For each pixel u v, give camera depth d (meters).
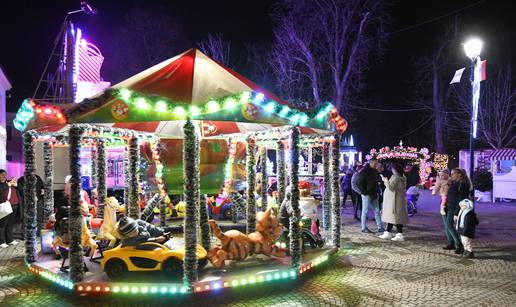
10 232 10.73
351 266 8.10
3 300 6.30
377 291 6.62
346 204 19.77
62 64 15.39
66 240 6.98
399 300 6.21
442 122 33.53
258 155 13.16
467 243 8.83
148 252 6.49
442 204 9.66
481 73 12.01
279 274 6.78
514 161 23.56
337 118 8.28
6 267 8.24
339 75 28.50
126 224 6.58
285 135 9.05
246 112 6.13
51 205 9.99
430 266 8.13
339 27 28.73
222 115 6.01
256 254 7.36
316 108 6.90
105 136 8.63
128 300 6.11
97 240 8.14
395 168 10.57
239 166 9.55
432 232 11.85
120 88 5.80
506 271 7.78
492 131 30.23
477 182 22.31
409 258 8.75
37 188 11.66
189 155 6.07
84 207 7.57
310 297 6.31
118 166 16.73
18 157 27.70
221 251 6.95
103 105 5.91
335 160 9.13
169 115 5.90
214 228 7.02
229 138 8.82
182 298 6.14
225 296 6.29
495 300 6.21
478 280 7.22
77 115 5.91
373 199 11.70
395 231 11.99
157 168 8.82
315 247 9.00
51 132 8.22
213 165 8.56
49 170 9.98
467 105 30.70
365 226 11.76
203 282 6.15
